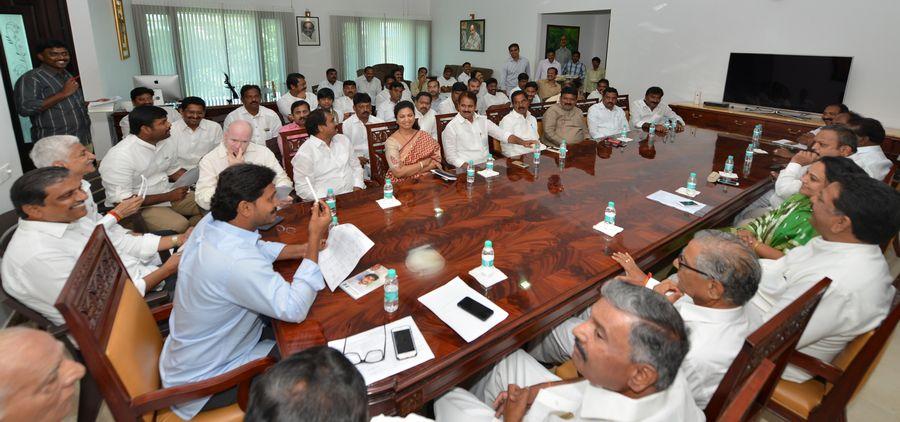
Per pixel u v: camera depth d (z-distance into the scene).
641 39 7.24
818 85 5.59
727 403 1.13
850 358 1.47
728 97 6.35
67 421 1.94
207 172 2.99
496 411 1.44
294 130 3.28
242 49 9.38
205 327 1.46
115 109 4.95
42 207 1.67
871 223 1.47
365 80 8.73
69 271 1.71
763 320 1.52
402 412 1.27
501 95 7.15
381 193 2.63
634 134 4.52
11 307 1.74
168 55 8.76
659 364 0.92
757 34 6.04
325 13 9.99
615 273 1.83
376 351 1.33
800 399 1.60
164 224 3.04
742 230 2.40
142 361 1.42
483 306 1.53
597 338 0.96
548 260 1.88
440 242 2.02
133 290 1.53
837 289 1.50
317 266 1.55
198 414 1.47
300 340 1.36
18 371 0.87
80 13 5.06
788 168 2.81
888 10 5.04
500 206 2.45
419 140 3.41
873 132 2.85
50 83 3.96
